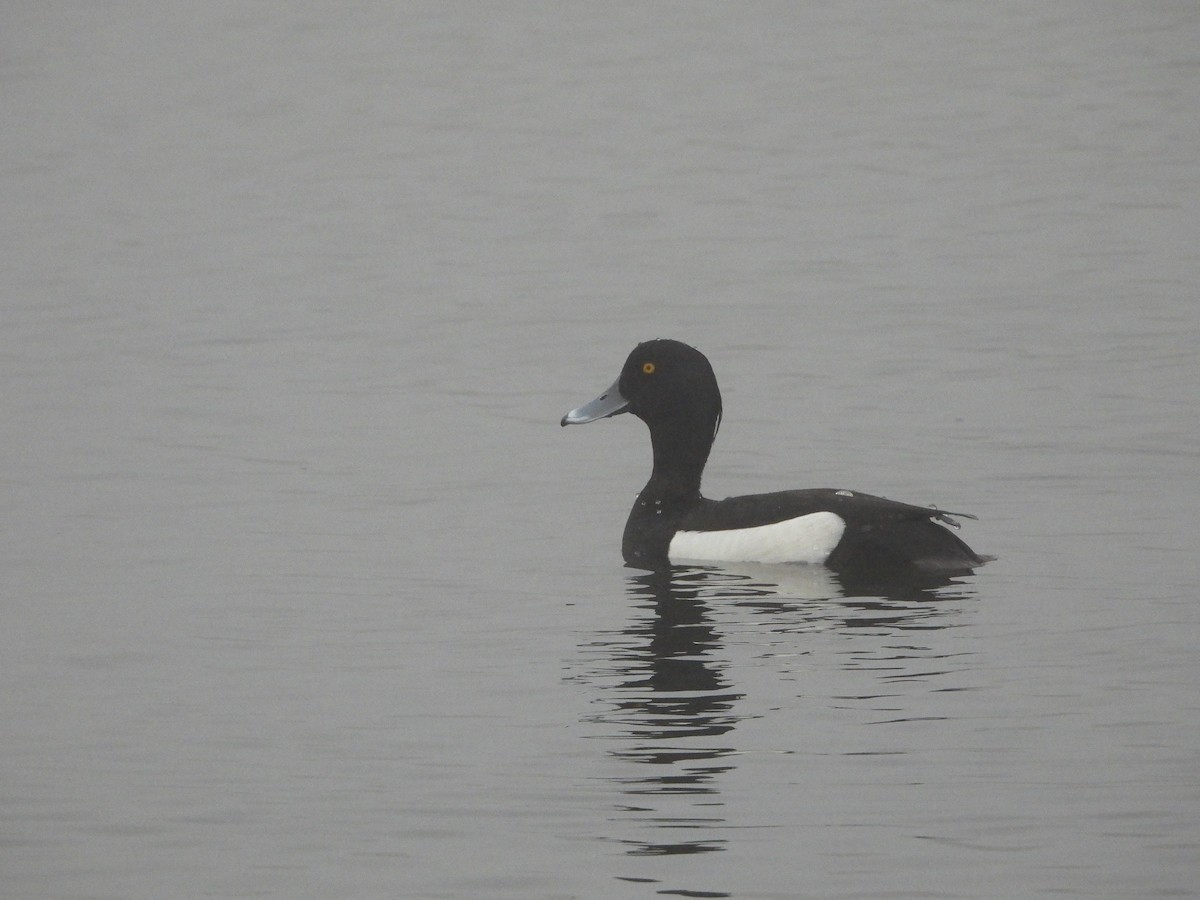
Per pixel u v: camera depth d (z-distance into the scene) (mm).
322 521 15008
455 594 12883
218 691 11008
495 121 41656
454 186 35031
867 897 8297
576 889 8438
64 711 10727
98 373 21188
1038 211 30391
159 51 51125
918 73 45250
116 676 11312
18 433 18297
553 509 15328
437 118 42188
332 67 48594
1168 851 8633
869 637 11578
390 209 32969
